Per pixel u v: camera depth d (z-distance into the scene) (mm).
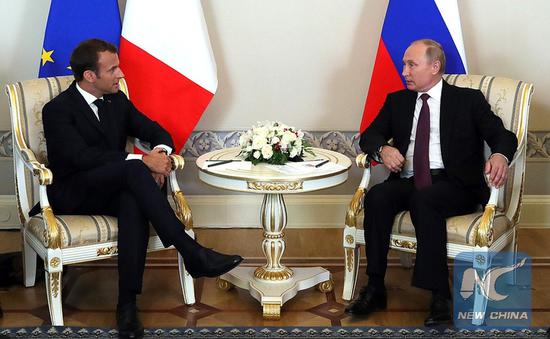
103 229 2812
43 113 2992
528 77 3863
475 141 3059
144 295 3172
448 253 2834
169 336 2764
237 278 3141
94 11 3549
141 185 2824
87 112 3016
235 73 3855
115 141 3076
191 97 3580
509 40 3826
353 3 3787
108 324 2877
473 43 3830
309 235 3898
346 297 3104
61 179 2980
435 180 3051
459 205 2930
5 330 2797
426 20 3557
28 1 3758
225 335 2773
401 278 3375
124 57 3533
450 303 2902
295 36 3818
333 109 3896
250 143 3062
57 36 3531
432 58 3045
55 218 2777
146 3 3516
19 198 3113
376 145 3066
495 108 3137
